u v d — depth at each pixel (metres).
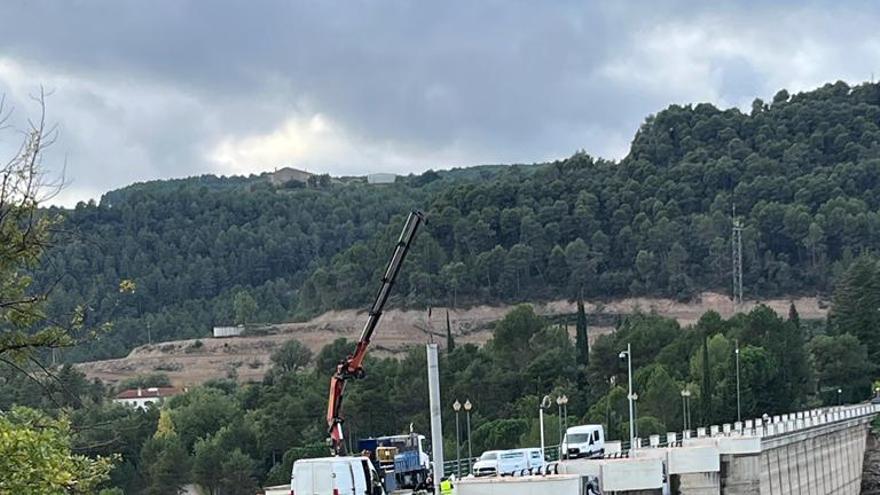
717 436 106.94
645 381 164.12
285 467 133.88
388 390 160.88
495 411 168.25
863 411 152.75
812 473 121.94
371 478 53.84
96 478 25.06
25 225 24.39
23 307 24.61
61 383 25.48
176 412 173.62
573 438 97.81
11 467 22.50
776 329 188.00
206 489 138.88
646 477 78.12
